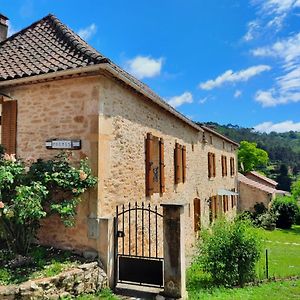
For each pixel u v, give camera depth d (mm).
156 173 9938
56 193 6520
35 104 7168
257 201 26938
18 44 8734
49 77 6676
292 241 19109
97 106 6496
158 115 9930
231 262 8305
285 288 7391
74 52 7258
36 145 7066
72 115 6730
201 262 8766
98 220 6277
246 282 8578
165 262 5855
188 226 13266
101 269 6082
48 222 6727
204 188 16516
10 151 7305
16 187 5605
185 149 13141
